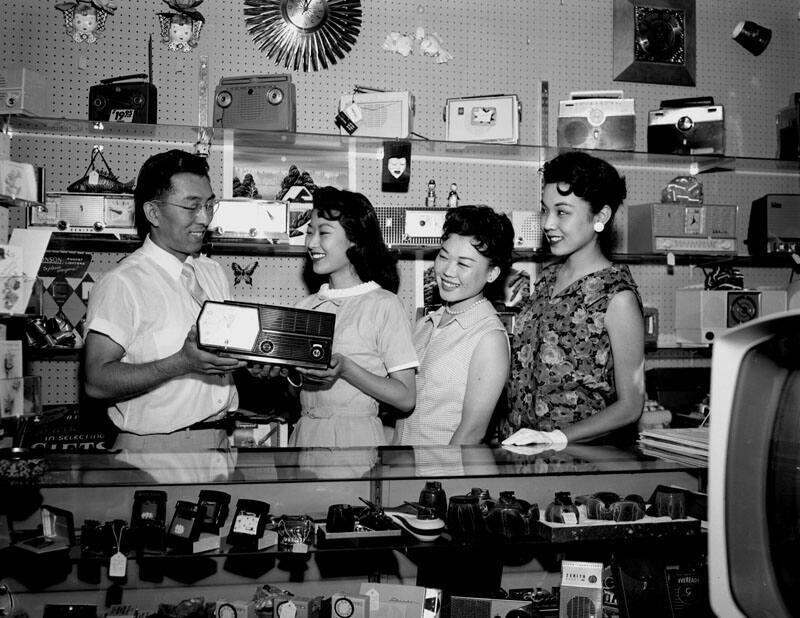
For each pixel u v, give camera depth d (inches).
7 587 54.8
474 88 132.5
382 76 129.5
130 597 56.4
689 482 64.5
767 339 38.4
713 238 125.1
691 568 59.5
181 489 57.5
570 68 135.9
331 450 68.3
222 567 57.5
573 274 84.5
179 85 123.6
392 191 128.1
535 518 59.6
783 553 39.0
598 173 80.5
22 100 106.3
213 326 69.7
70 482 55.7
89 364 76.7
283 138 117.6
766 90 144.1
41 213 105.7
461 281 85.6
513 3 134.0
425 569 59.3
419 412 86.2
